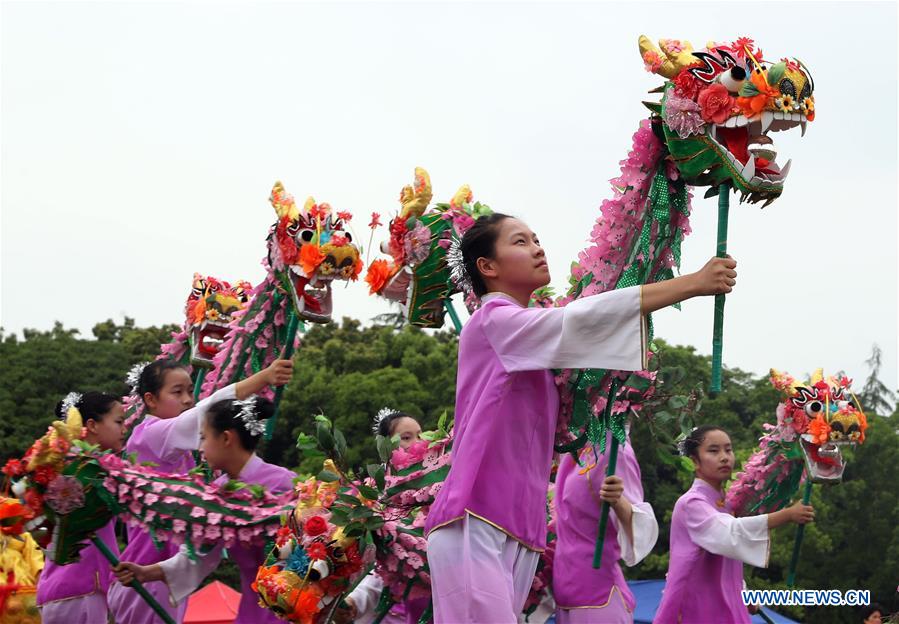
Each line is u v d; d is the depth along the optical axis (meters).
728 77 4.94
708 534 8.51
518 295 5.66
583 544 7.30
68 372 25.75
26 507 6.48
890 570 22.05
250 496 6.81
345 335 30.09
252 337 7.84
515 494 5.40
